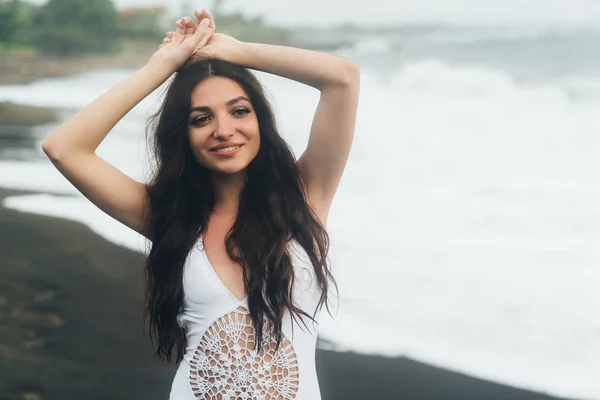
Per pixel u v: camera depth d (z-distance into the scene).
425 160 12.45
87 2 43.28
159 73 2.38
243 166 2.30
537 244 7.66
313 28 41.00
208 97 2.28
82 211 8.49
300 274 2.32
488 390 4.49
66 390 4.46
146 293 2.45
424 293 6.17
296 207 2.39
